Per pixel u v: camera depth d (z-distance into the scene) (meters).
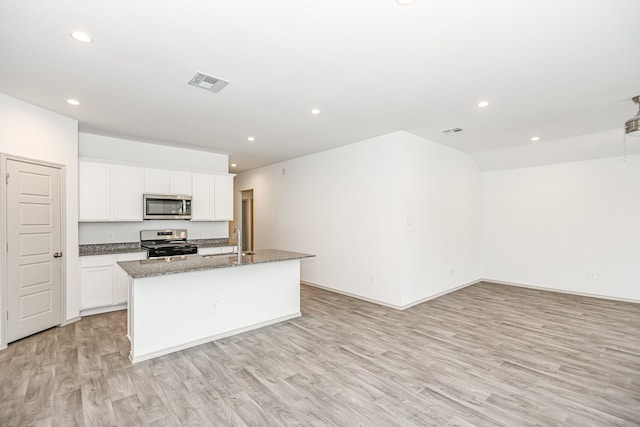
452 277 5.53
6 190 3.11
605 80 2.82
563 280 5.46
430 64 2.53
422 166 4.85
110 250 4.51
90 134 4.50
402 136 4.48
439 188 5.23
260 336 3.49
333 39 2.16
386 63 2.51
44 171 3.49
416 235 4.71
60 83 2.86
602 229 5.08
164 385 2.46
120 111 3.58
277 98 3.23
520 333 3.56
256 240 7.54
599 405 2.20
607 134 4.57
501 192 6.18
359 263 5.02
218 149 5.57
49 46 2.24
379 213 4.72
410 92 3.09
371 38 2.15
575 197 5.34
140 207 4.70
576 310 4.43
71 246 3.83
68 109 3.52
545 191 5.66
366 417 2.08
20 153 3.24
